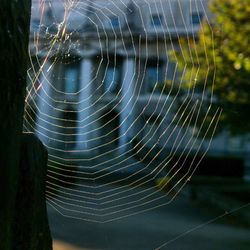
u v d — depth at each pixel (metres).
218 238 8.98
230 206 13.45
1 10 1.86
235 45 13.80
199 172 24.64
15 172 2.03
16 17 1.90
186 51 13.91
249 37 13.84
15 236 2.19
